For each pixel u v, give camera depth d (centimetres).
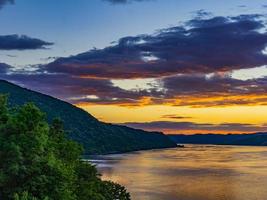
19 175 4044
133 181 18012
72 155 6019
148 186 16325
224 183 17738
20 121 4366
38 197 4112
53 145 5622
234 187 16425
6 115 4603
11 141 4162
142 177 19762
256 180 18925
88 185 5894
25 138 4206
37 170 4109
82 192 5772
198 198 13625
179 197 13700
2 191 4053
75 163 6069
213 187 16388
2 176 3972
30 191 4081
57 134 6488
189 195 14188
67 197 4328
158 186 16375
